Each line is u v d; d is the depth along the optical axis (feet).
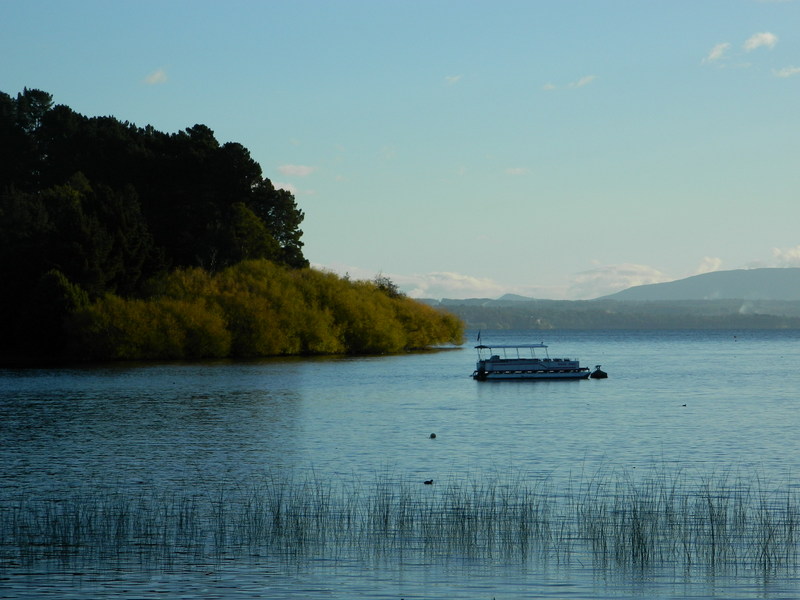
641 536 126.31
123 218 593.42
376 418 289.33
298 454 211.41
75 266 556.51
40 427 258.98
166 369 489.26
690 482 177.06
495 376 470.39
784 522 140.87
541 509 150.82
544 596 107.14
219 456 208.13
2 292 561.02
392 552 124.36
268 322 597.11
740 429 266.98
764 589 109.81
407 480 178.29
